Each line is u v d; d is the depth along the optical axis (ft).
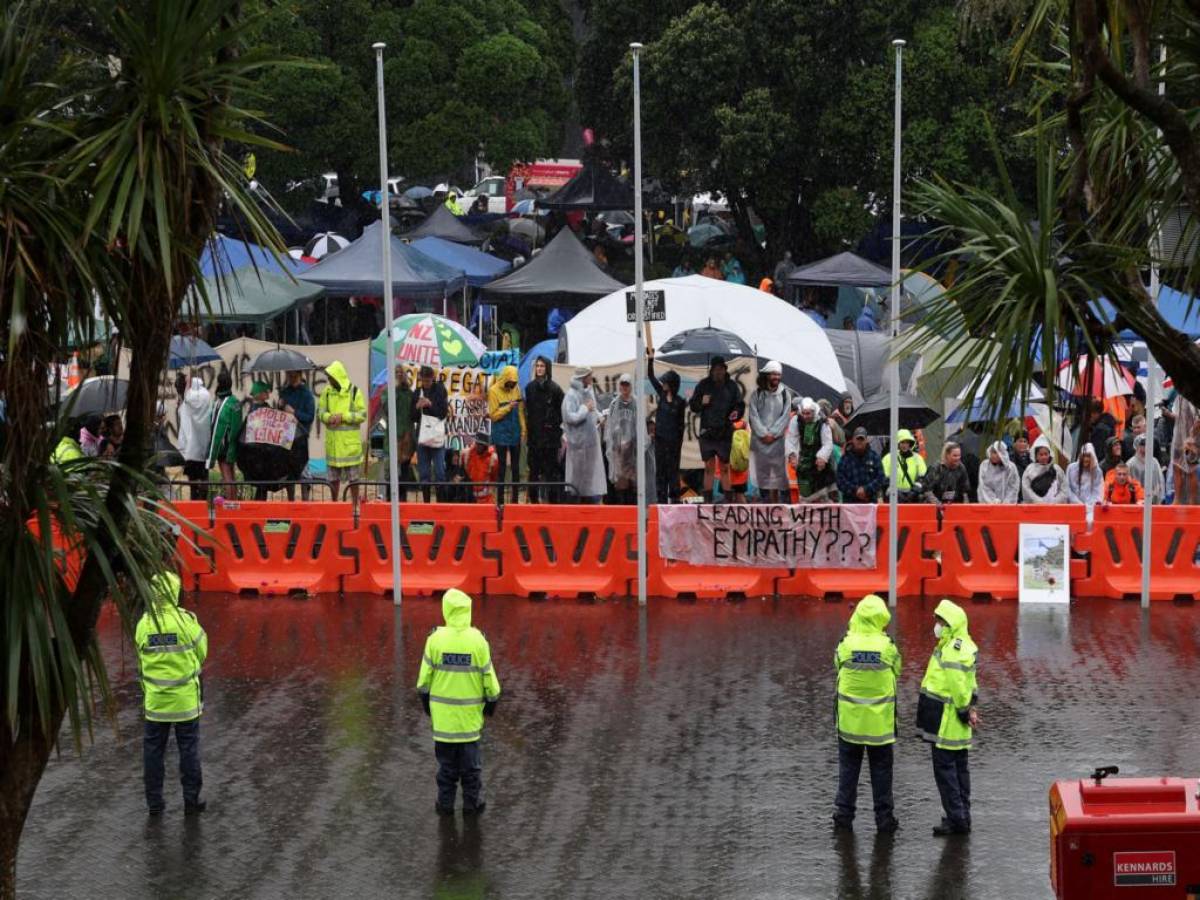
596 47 142.72
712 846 39.09
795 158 133.08
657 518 66.54
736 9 133.59
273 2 24.64
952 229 22.79
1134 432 75.05
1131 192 25.63
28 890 36.70
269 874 37.58
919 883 36.60
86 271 20.72
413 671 55.31
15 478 22.11
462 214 158.10
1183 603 65.31
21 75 21.30
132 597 25.18
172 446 80.38
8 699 22.27
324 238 132.05
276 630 61.41
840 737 40.06
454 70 140.67
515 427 79.36
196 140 21.57
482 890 36.42
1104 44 25.50
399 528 65.87
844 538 66.08
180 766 42.45
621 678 54.08
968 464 72.28
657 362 84.33
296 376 78.28
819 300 130.21
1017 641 58.90
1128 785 28.50
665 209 149.79
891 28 129.49
